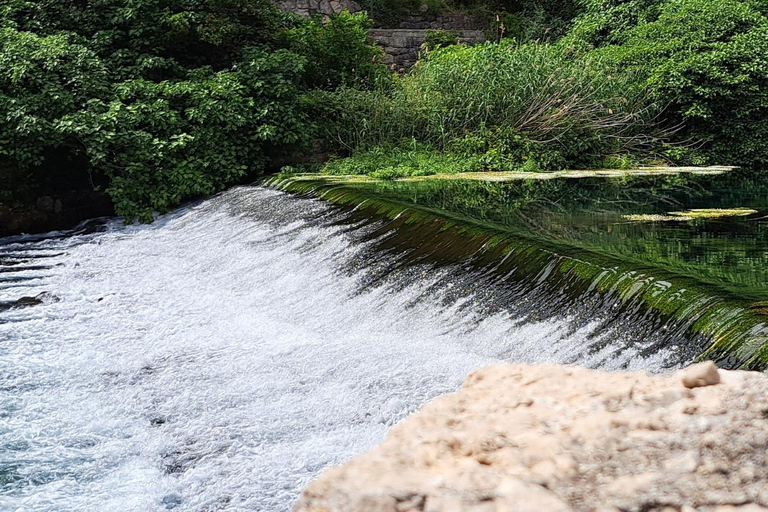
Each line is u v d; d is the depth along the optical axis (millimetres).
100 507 3957
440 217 7602
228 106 12633
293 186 10805
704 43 16062
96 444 4703
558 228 7211
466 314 5734
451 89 14438
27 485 4203
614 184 11000
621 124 14570
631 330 4840
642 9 18969
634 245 6387
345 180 11148
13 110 11508
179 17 13289
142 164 11852
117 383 5621
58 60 12188
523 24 22000
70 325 7016
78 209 12609
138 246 10180
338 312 6508
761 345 4102
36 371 5918
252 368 5566
